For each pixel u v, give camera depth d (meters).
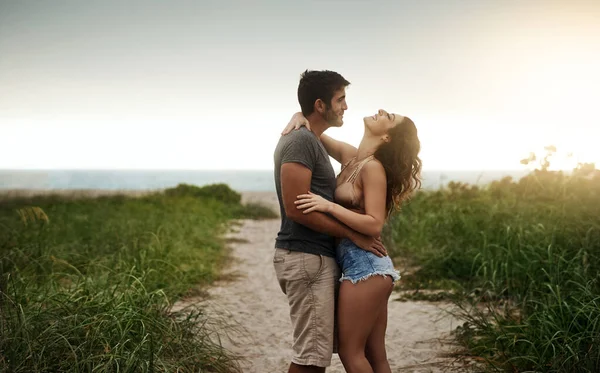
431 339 5.36
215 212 19.36
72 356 3.75
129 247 8.75
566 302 4.85
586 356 3.88
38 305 4.57
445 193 11.73
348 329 3.37
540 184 9.02
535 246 6.57
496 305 6.12
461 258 7.74
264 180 123.25
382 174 3.45
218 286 8.15
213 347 4.69
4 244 8.16
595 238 6.41
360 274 3.35
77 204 17.25
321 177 3.45
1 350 3.62
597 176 8.17
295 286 3.41
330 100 3.46
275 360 4.88
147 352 3.95
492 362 4.48
